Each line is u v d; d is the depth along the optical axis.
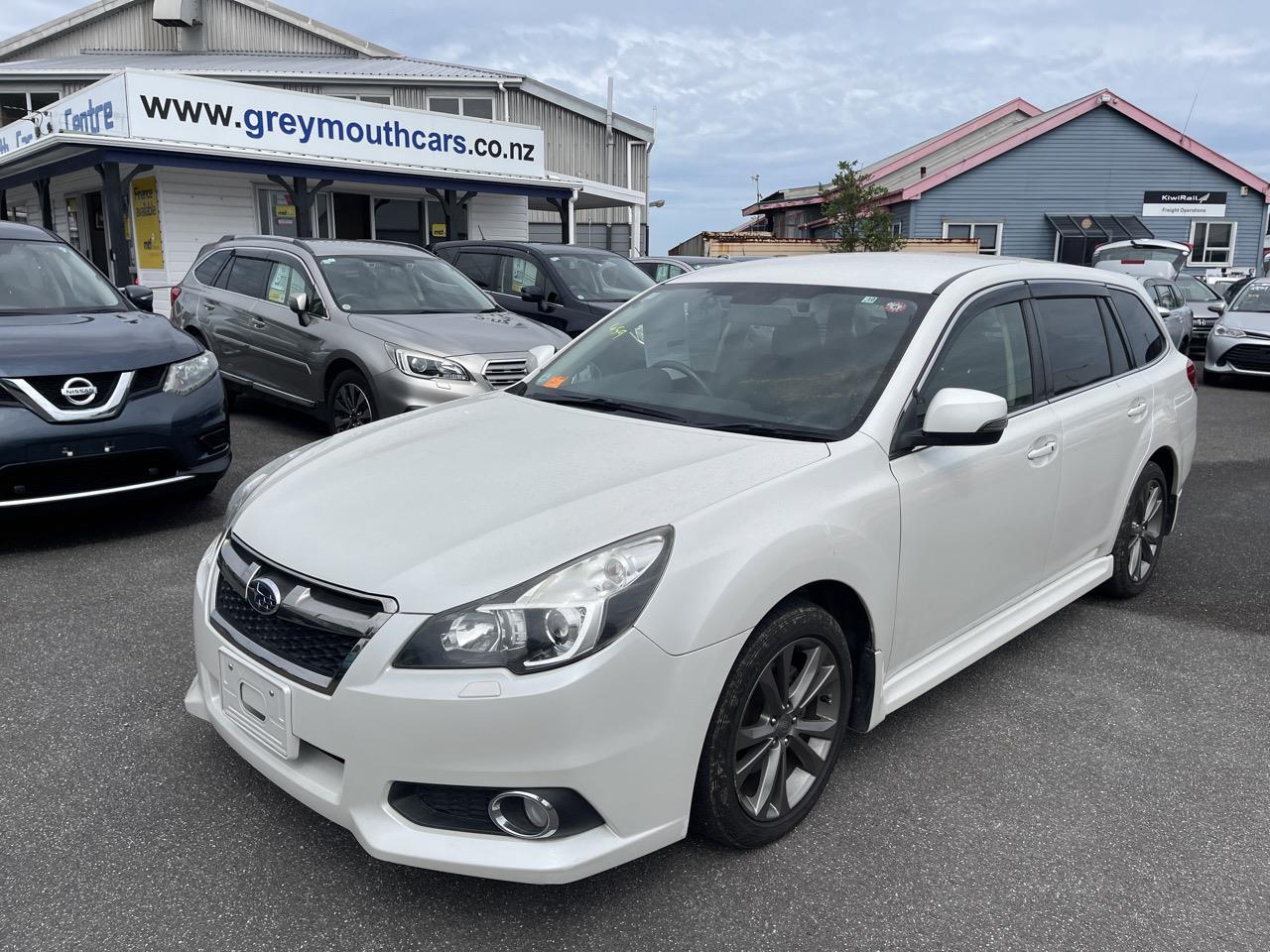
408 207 18.53
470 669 2.13
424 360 6.65
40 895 2.39
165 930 2.28
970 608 3.29
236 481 6.46
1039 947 2.29
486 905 2.40
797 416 2.98
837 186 25.25
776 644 2.48
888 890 2.49
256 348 7.96
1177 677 3.82
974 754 3.20
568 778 2.15
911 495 2.86
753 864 2.58
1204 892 2.51
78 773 2.94
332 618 2.26
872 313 3.26
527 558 2.24
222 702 2.56
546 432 3.04
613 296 10.00
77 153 13.57
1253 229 27.14
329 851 2.60
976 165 26.27
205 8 26.39
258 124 14.51
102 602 4.30
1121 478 4.12
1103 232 26.03
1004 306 3.51
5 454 4.53
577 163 25.78
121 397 4.85
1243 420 10.49
